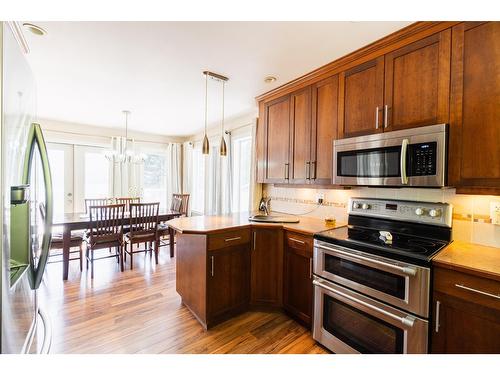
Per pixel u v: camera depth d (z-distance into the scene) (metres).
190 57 2.01
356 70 1.95
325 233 1.89
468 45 1.40
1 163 0.73
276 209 3.16
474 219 1.61
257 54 1.95
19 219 0.98
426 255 1.35
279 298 2.25
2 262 0.74
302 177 2.39
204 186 4.87
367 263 1.53
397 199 1.98
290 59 2.03
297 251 2.09
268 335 1.97
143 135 5.35
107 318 2.16
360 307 1.56
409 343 1.35
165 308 2.34
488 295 1.12
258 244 2.28
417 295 1.32
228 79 2.44
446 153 1.46
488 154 1.33
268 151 2.81
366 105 1.88
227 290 2.14
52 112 3.76
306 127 2.35
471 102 1.39
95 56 2.01
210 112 3.73
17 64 0.86
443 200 1.76
